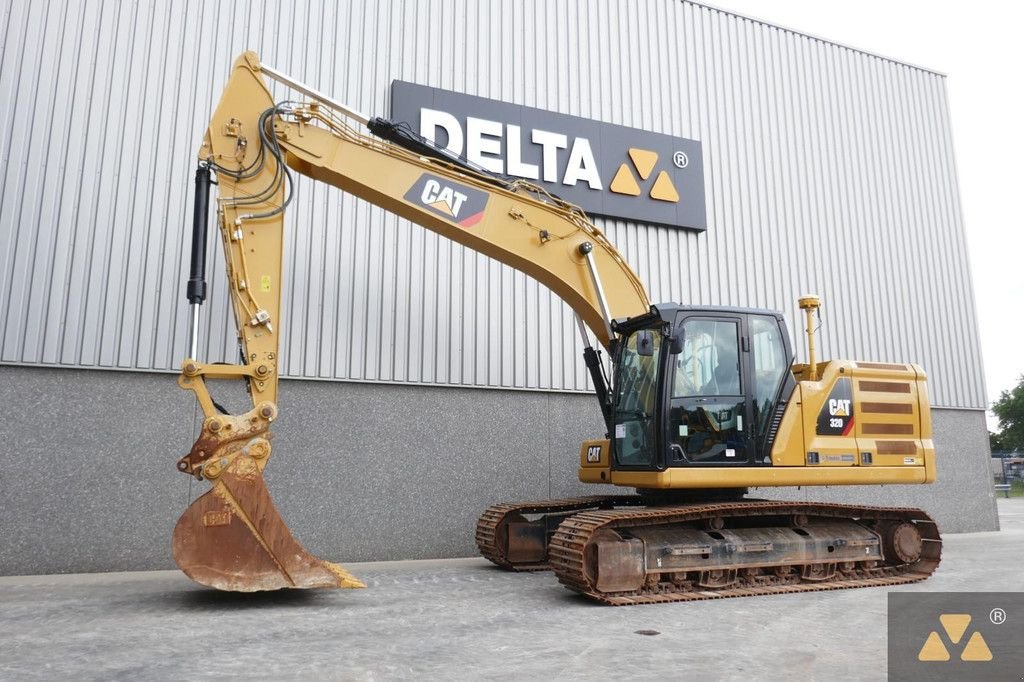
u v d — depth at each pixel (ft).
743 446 24.62
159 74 30.89
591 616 19.99
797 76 45.78
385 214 33.60
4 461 26.78
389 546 31.45
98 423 28.07
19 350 27.27
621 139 39.17
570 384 35.96
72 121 29.30
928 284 47.21
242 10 32.65
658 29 41.86
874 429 26.84
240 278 22.86
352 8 34.65
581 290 27.35
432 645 16.53
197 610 20.33
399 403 32.63
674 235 40.06
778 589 23.88
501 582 25.71
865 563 26.61
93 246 28.81
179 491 28.66
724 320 25.41
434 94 35.14
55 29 29.63
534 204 27.40
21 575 26.43
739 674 14.39
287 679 13.82
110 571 27.40
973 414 46.85
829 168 45.55
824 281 43.80
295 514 30.19
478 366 34.14
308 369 31.07
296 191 32.17
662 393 24.08
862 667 14.97
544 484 34.76
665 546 23.17
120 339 28.58
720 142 42.34
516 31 37.91
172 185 30.35
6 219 27.84
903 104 49.37
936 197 49.01
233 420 21.12
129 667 14.58
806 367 27.58
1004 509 70.79
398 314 33.04
